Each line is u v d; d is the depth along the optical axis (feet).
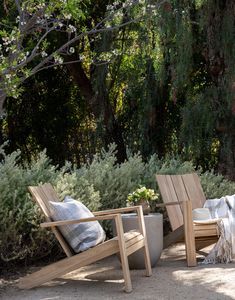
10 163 19.57
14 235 18.29
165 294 14.55
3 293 15.58
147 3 28.04
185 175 22.50
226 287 15.01
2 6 32.96
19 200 18.84
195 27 30.71
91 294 14.89
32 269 18.89
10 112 44.04
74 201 16.90
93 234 16.01
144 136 35.73
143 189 18.93
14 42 23.98
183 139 30.81
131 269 18.08
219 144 30.91
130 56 34.99
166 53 30.22
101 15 37.78
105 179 22.81
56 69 43.68
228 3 29.27
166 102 35.83
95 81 35.94
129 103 37.65
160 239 18.45
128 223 17.88
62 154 44.62
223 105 29.60
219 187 27.68
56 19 25.44
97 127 37.29
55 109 44.52
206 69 31.60
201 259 19.61
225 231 18.58
